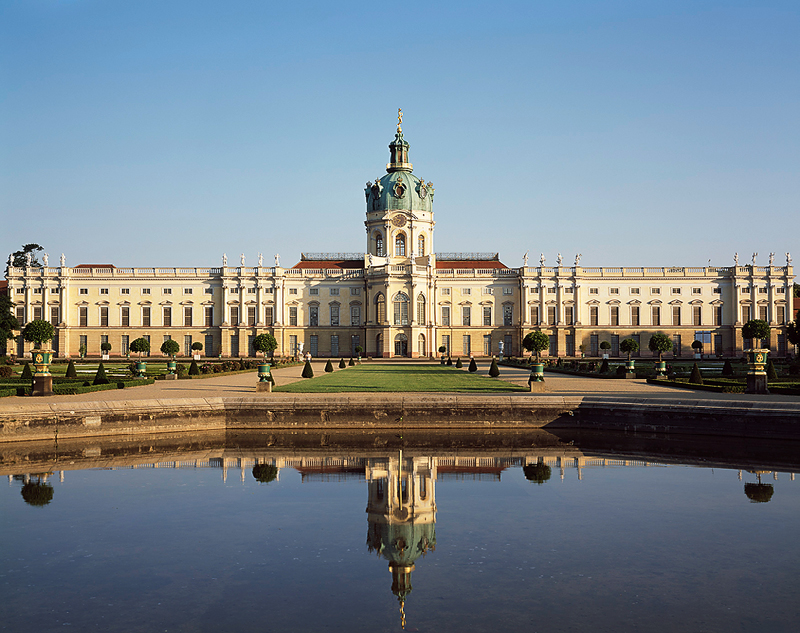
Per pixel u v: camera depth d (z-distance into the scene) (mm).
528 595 14688
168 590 15062
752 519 20234
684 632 13047
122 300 138250
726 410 34938
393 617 13656
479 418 38500
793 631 13094
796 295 159750
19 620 13547
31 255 182875
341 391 46906
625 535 18688
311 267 148500
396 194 143625
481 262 153875
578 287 137625
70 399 40469
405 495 23312
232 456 31375
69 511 21250
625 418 37469
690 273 136875
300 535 18828
